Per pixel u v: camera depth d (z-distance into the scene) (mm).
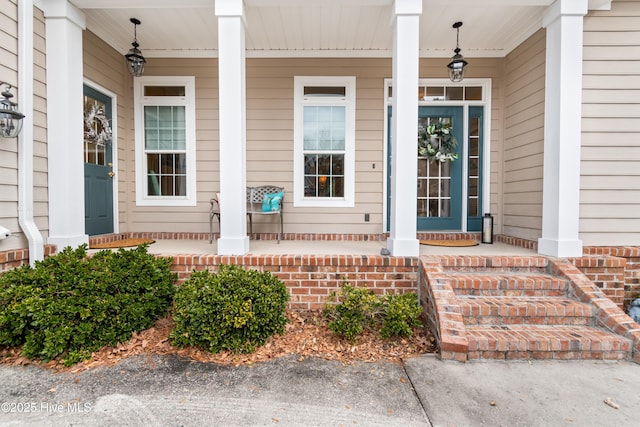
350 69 4625
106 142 4293
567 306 2688
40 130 3201
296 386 2055
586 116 3459
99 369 2209
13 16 2859
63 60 3250
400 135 3211
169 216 4738
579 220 3488
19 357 2309
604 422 1749
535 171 3926
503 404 1896
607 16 3410
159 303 2768
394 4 3188
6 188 2824
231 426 1702
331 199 4719
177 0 3268
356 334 2674
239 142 3240
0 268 2742
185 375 2156
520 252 3635
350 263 3160
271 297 2590
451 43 4414
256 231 4746
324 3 3299
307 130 4727
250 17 3746
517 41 4223
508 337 2428
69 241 3305
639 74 3439
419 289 3152
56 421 1722
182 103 4684
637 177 3488
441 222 4852
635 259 3457
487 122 4664
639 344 2340
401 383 2096
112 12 3637
